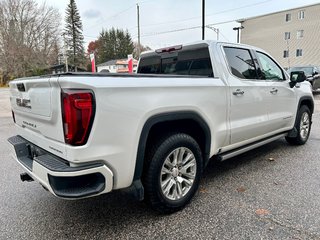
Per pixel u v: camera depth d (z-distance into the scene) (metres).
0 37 41.22
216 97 3.01
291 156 4.45
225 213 2.70
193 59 3.49
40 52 43.78
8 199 3.13
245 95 3.42
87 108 2.01
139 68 4.52
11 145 2.92
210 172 3.83
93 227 2.53
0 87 36.59
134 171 2.35
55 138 2.19
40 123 2.40
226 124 3.20
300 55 37.88
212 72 3.21
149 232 2.43
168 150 2.58
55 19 46.16
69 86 1.98
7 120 8.93
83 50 61.34
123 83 2.20
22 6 42.16
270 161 4.23
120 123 2.18
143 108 2.33
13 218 2.71
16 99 2.90
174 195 2.72
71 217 2.72
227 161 4.29
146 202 2.63
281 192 3.13
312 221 2.52
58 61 45.62
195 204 2.90
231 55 3.42
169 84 2.53
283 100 4.23
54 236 2.41
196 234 2.38
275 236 2.31
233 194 3.11
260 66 3.84
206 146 3.00
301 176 3.59
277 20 39.41
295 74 4.39
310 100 5.09
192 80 2.78
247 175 3.68
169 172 2.68
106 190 2.19
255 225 2.48
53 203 3.02
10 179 3.74
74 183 2.11
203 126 2.89
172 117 2.56
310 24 36.38
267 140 4.09
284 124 4.39
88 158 2.05
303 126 5.02
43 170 2.12
